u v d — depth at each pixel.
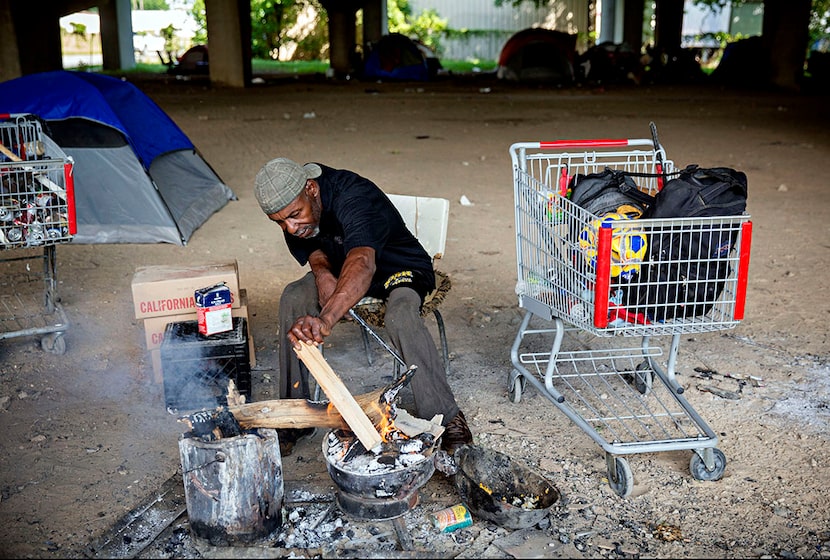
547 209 3.96
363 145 13.72
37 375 4.85
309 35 45.53
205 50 32.03
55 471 3.83
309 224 3.71
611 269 3.56
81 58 44.16
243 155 12.44
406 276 4.09
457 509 3.41
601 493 3.66
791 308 5.91
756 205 9.22
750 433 4.16
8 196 4.84
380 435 3.47
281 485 3.32
